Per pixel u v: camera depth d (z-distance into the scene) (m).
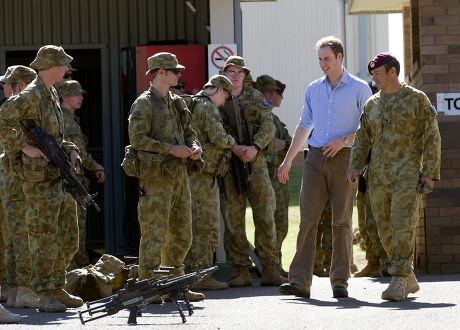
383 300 11.94
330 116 12.47
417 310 10.73
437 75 16.66
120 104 20.81
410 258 11.87
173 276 12.26
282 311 11.10
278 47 40.00
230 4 18.64
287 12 39.91
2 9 20.95
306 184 12.45
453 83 16.66
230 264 15.40
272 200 15.38
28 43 20.95
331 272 12.55
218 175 14.73
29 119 11.44
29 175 11.39
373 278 15.77
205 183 14.65
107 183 20.89
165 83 12.18
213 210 14.71
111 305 10.10
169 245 12.31
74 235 11.96
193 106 14.57
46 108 11.57
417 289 12.17
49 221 11.55
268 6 39.97
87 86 22.23
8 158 11.49
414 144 11.88
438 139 11.73
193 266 14.62
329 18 39.69
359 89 12.47
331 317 10.35
